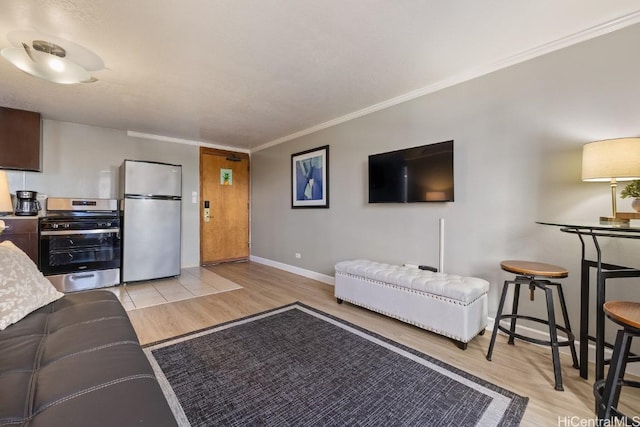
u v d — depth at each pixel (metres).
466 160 2.54
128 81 2.63
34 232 3.14
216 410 1.46
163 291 3.51
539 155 2.15
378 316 2.73
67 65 2.02
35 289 1.56
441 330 2.19
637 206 1.57
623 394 1.62
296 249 4.51
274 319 2.64
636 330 1.17
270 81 2.65
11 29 1.84
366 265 2.92
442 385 1.67
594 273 1.94
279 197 4.86
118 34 1.92
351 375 1.77
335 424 1.38
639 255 1.78
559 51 2.04
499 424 1.38
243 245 5.61
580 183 1.98
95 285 3.51
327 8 1.68
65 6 1.63
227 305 3.02
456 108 2.60
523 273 1.82
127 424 0.72
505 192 2.32
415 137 2.92
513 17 1.77
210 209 5.20
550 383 1.70
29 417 0.76
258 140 4.95
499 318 1.98
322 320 2.62
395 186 3.01
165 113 3.52
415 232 2.95
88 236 3.49
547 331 2.14
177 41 2.01
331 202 3.89
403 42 2.04
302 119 3.80
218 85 2.74
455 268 2.63
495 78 2.36
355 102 3.21
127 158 4.32
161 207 3.97
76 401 0.80
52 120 3.74
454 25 1.85
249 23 1.81
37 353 1.12
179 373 1.78
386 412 1.46
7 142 3.25
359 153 3.50
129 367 0.99
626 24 1.78
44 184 3.68
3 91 2.82
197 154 5.04
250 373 1.78
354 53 2.18
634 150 1.57
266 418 1.41
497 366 1.88
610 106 1.86
